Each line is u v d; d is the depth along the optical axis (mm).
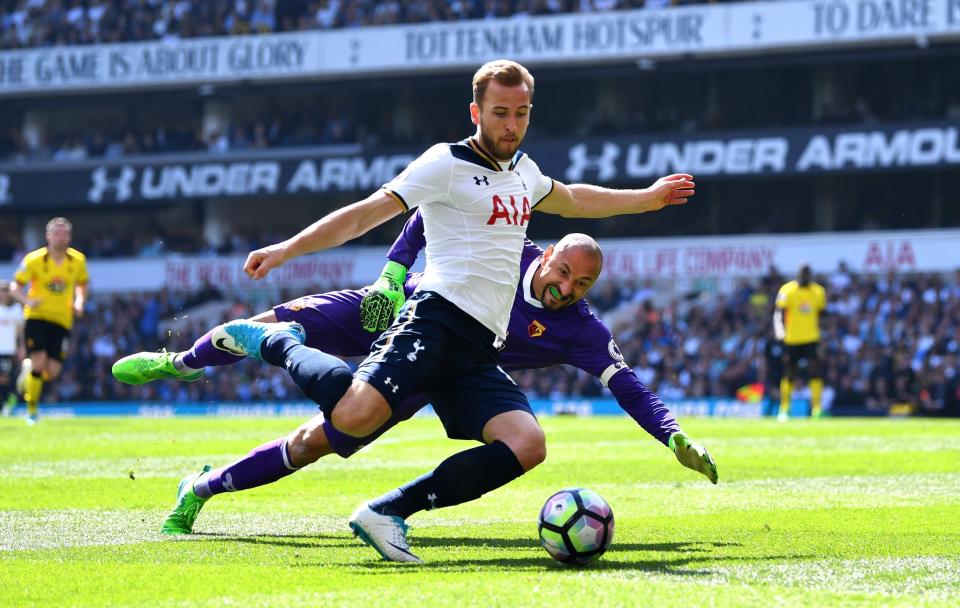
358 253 38688
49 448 14891
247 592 5074
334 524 7660
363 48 39969
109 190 42344
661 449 14914
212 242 43938
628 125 39656
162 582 5336
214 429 20188
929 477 11016
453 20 40156
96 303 40062
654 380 32156
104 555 6227
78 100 43875
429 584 5195
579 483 10469
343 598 4887
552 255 6770
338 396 5699
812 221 40344
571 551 5758
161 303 38875
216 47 41250
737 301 33406
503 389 6148
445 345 5977
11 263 42281
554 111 43438
